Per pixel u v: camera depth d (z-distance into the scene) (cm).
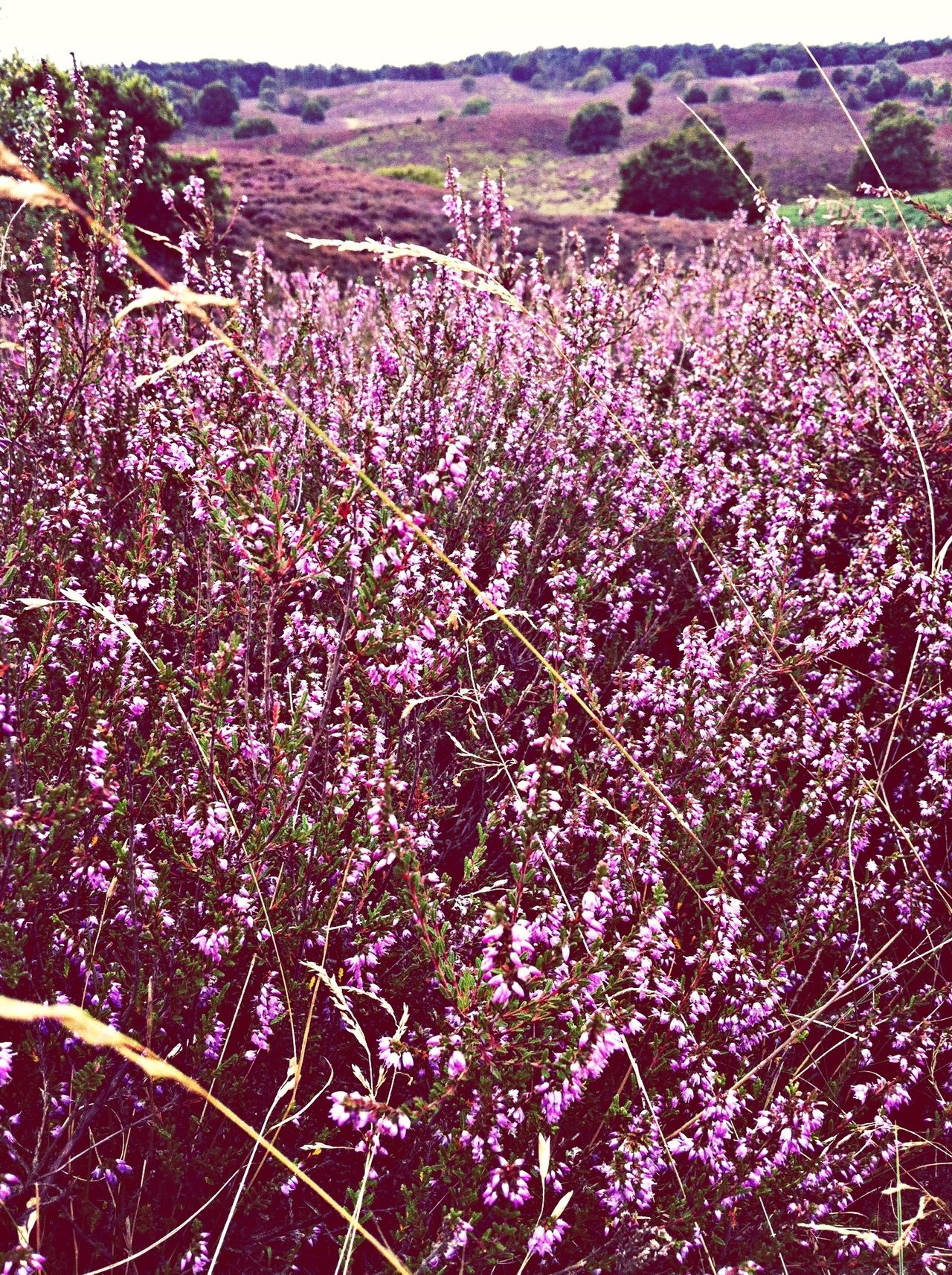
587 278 428
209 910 226
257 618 272
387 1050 193
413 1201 202
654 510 376
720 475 394
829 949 281
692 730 287
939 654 321
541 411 433
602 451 407
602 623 366
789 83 13100
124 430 351
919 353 400
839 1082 251
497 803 273
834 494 377
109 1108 218
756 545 350
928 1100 271
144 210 1705
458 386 435
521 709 321
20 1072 212
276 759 219
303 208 2572
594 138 8800
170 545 310
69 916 227
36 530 274
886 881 309
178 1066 223
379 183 3058
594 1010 204
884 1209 247
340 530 213
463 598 270
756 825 284
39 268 371
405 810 239
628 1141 207
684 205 4606
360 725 254
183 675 239
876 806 295
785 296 449
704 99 11131
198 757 241
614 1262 210
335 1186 230
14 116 595
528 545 374
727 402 454
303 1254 226
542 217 2805
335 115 16975
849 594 308
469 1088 210
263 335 577
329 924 229
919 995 262
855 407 403
